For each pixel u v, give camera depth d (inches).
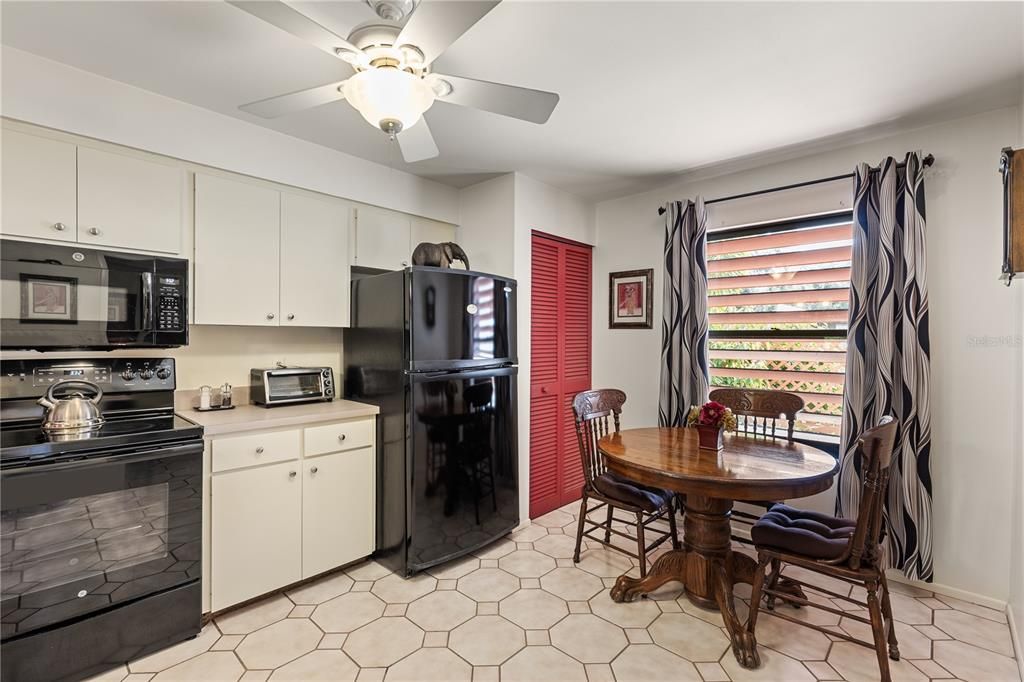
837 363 108.7
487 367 110.9
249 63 74.2
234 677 68.3
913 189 91.4
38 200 72.7
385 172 117.6
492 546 112.9
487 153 110.1
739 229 122.9
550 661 71.9
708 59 72.6
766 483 70.5
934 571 92.6
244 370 105.7
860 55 71.3
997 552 86.6
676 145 105.4
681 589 93.0
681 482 74.4
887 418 72.3
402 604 87.4
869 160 102.3
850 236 106.7
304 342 114.8
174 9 61.5
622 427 144.3
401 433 97.8
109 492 69.0
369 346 107.3
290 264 101.3
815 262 111.8
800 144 104.7
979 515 88.2
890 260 93.7
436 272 100.3
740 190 121.5
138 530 72.0
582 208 146.4
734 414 107.8
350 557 99.1
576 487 147.3
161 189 84.7
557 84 79.7
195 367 98.8
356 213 113.0
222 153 90.7
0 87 69.1
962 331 89.8
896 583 96.0
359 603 87.7
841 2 59.6
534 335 130.8
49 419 72.2
